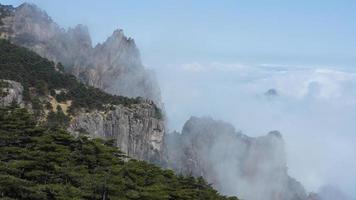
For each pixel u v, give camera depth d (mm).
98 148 113938
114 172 106938
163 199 102438
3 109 129375
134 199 100438
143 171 113750
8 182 88125
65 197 91688
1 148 104750
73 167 103250
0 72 195500
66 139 115312
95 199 99125
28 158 101562
